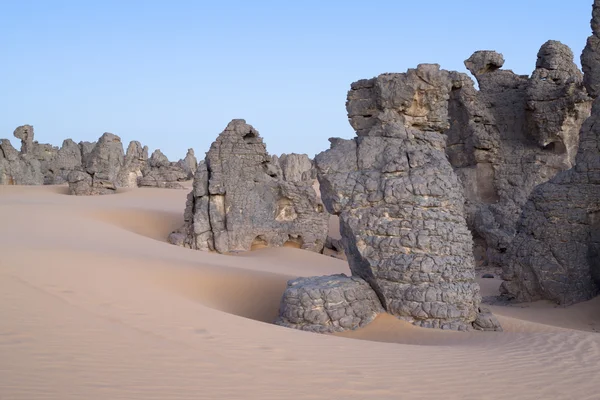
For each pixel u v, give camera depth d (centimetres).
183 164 7769
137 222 3997
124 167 6456
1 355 768
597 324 2069
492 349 1184
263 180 3600
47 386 665
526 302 2442
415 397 782
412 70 1911
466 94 3928
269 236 3525
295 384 780
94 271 1711
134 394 670
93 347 857
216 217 3459
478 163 3944
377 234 1689
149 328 1030
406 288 1616
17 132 7044
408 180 1698
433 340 1458
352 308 1599
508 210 3712
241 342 1007
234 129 3572
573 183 2430
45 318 1010
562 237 2384
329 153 1822
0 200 4506
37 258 1778
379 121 1906
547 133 3728
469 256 1698
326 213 3706
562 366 1018
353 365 930
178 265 2083
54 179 6831
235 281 1966
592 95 3112
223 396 696
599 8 3084
